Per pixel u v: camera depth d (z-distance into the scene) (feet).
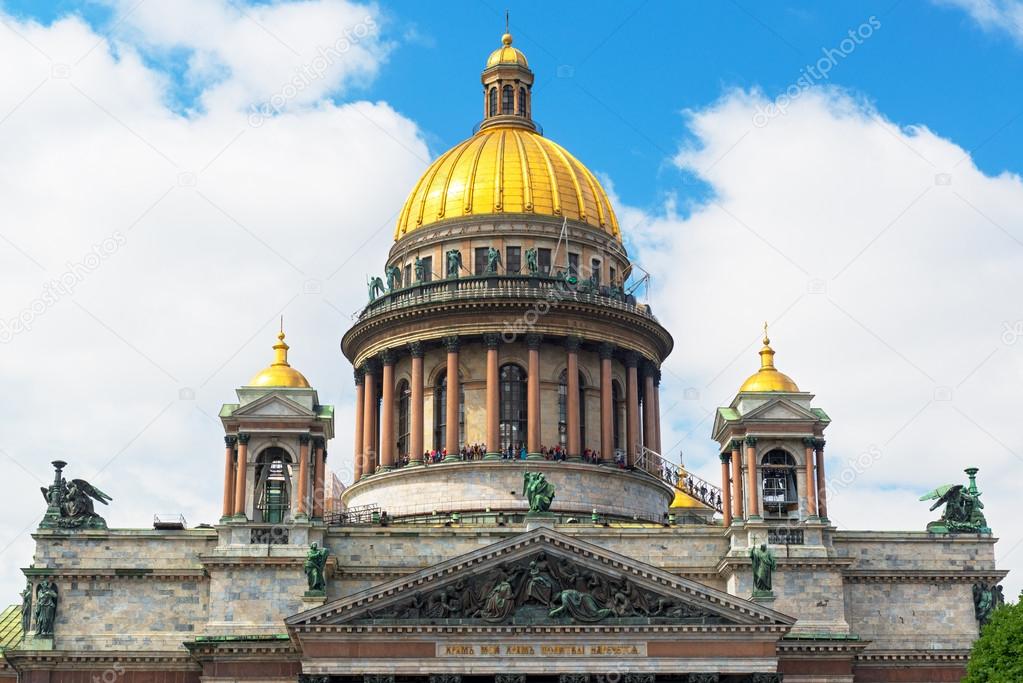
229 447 464.24
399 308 524.11
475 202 542.57
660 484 531.91
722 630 414.82
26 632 461.37
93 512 467.11
